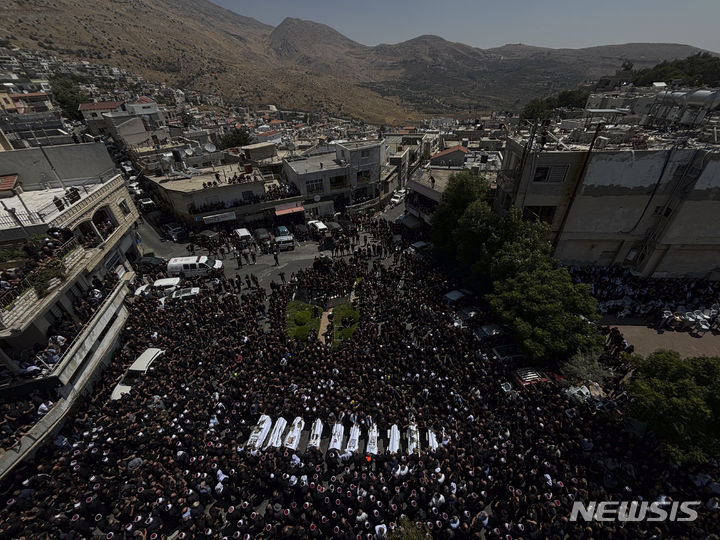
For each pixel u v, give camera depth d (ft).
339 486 53.83
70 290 81.25
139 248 131.54
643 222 97.81
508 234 92.73
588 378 67.51
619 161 90.53
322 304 103.60
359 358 77.66
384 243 137.39
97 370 78.59
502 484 56.49
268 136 273.33
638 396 56.03
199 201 145.69
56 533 50.90
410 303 94.07
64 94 317.22
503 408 65.41
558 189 97.09
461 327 86.89
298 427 64.90
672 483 54.90
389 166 201.05
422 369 73.61
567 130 127.13
